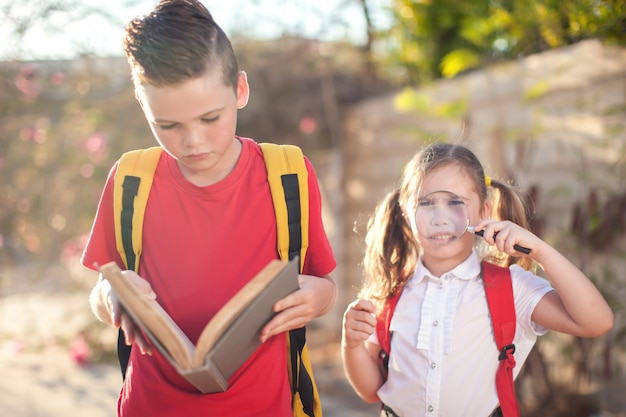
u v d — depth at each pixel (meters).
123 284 1.63
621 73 4.03
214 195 2.04
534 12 4.44
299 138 7.27
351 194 7.39
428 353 2.20
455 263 2.28
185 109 1.79
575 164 4.34
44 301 7.95
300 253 2.08
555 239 4.29
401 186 2.43
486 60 5.24
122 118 7.02
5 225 7.05
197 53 1.77
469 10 5.53
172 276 2.02
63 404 4.98
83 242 6.93
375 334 2.36
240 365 1.85
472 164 2.33
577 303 2.03
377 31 6.61
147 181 2.09
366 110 6.96
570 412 4.03
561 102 4.45
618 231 3.94
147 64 1.77
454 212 2.19
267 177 2.10
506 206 2.43
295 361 2.12
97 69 6.89
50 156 7.05
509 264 2.44
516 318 2.18
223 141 1.88
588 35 4.05
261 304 1.71
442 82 5.58
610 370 3.93
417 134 5.25
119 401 2.12
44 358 6.62
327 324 7.69
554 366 4.30
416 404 2.21
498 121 4.96
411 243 2.49
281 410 2.03
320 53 7.16
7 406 4.91
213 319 1.67
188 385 1.97
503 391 2.16
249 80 7.09
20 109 6.84
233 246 2.03
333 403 4.88
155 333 1.68
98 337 6.77
